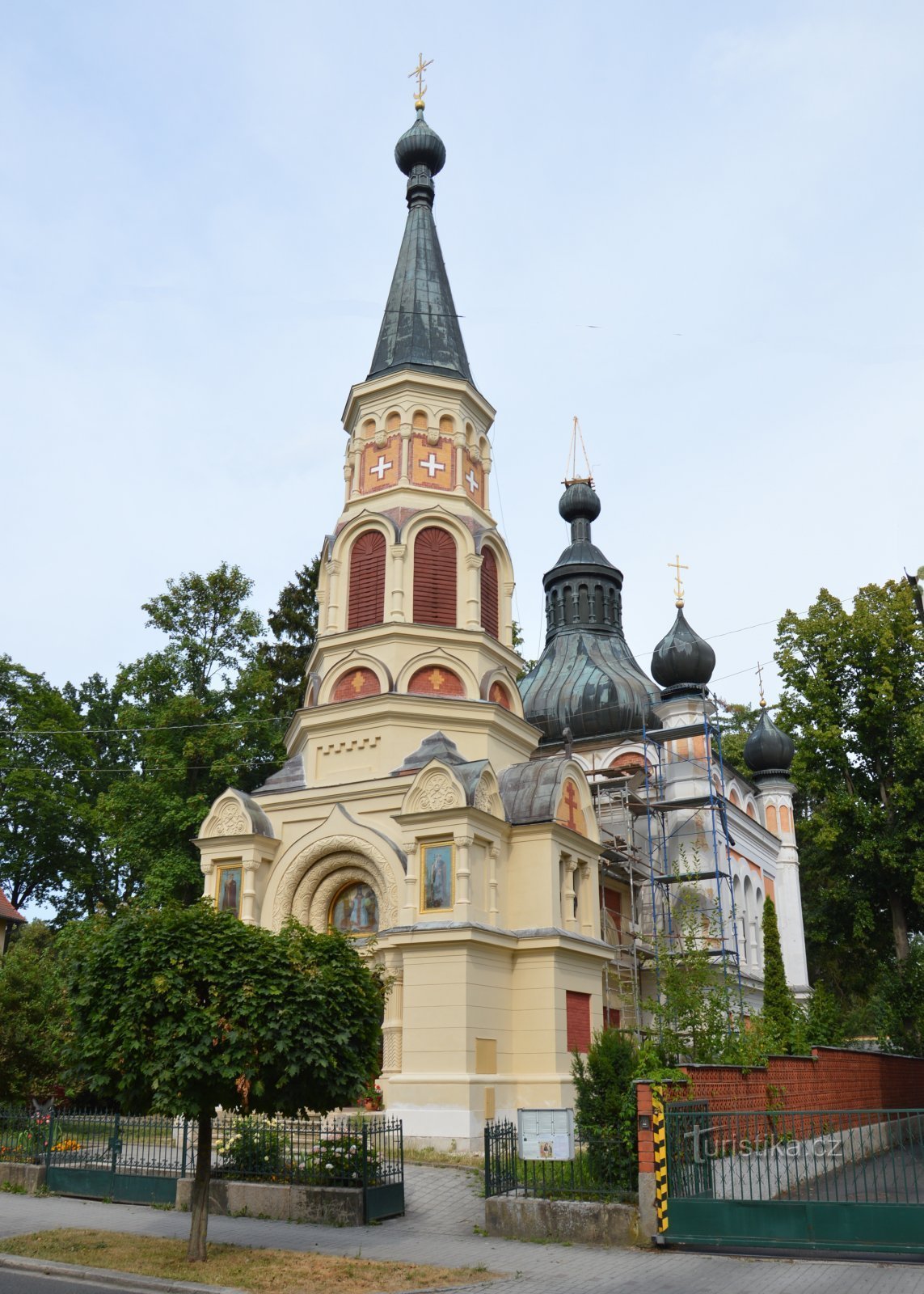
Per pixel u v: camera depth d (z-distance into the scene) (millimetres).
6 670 55781
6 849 55562
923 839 46688
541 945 32031
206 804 45031
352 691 37938
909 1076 37531
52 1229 18234
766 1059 24938
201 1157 16234
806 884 60375
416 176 46875
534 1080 31016
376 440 41438
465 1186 22812
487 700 37688
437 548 39531
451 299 44875
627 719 51438
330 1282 14477
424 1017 29891
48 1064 27453
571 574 58844
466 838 31188
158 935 16344
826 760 50219
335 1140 20297
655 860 44750
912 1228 14914
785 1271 14508
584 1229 16969
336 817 34406
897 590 49719
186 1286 14367
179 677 48531
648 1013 42125
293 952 16891
